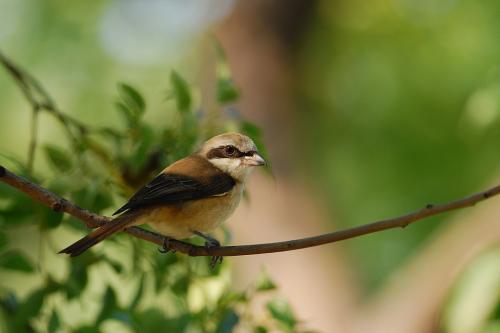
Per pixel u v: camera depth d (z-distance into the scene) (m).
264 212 14.32
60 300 8.45
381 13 17.84
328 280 14.20
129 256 8.83
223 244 8.50
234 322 7.77
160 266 8.14
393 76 17.48
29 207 7.87
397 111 17.34
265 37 15.49
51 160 8.27
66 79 16.27
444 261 13.79
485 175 16.36
